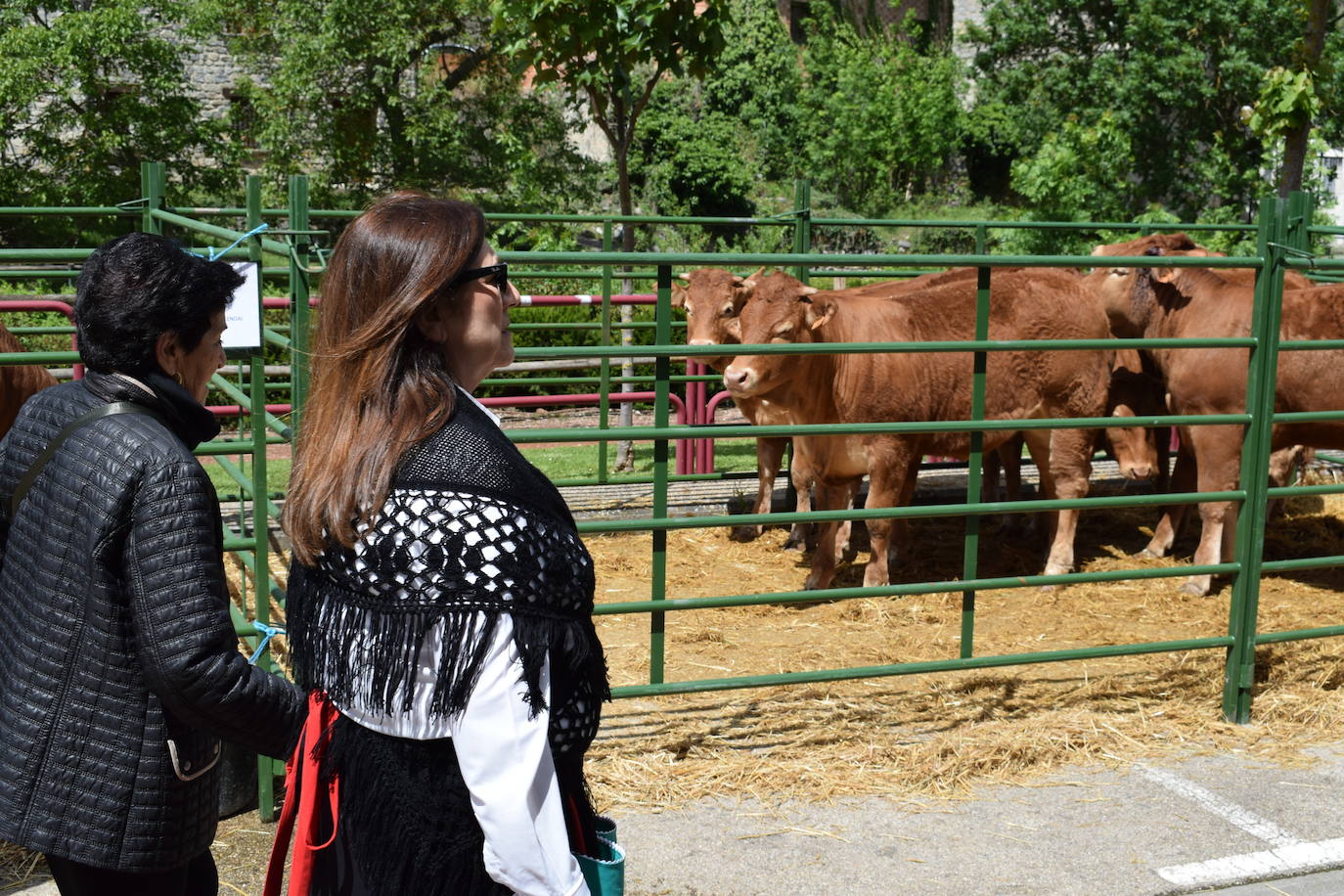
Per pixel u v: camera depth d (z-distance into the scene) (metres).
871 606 6.61
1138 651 4.91
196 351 2.46
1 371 5.23
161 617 2.18
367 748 1.87
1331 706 5.14
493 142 20.64
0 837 2.30
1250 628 4.97
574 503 8.91
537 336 13.37
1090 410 7.31
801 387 6.68
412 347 1.92
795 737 4.75
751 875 3.76
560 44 8.82
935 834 4.05
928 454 7.32
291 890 1.93
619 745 4.64
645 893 3.64
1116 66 22.14
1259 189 16.66
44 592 2.30
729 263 4.48
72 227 19.27
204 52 24.38
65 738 2.29
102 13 18.61
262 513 3.98
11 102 18.72
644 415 12.36
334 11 19.02
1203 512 7.10
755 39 27.92
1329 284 7.11
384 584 1.78
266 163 20.41
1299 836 4.07
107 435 2.30
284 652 5.52
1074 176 16.00
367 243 1.91
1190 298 7.43
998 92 26.89
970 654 4.91
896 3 30.39
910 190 27.23
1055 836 4.04
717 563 7.64
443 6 19.81
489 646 1.76
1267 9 20.97
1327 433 7.00
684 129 25.08
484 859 1.80
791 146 27.58
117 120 19.14
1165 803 4.30
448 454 1.85
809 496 7.82
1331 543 8.12
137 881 2.40
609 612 4.39
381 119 21.50
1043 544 8.17
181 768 2.36
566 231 14.31
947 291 7.05
